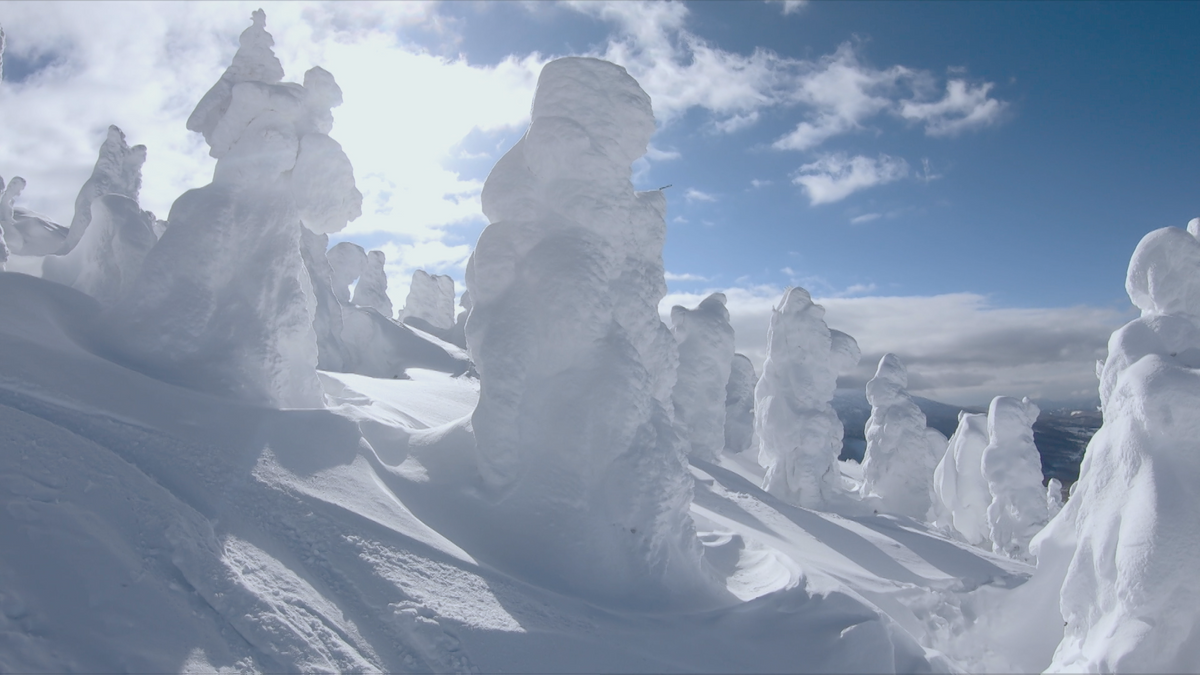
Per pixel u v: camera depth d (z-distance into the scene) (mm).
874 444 32062
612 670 8719
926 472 31500
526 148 12359
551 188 12297
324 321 31031
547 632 8852
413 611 8359
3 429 8453
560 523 11016
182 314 12305
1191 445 8539
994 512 24391
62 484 7961
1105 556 8867
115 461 8758
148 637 6695
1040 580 15266
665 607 10555
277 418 11289
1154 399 8656
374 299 48375
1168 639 8125
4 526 7109
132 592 7066
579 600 9883
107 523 7715
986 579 18156
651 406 11969
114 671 6250
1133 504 8656
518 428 11703
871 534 21875
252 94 13125
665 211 13438
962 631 15891
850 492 31141
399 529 9828
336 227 14086
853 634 10445
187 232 12773
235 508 8992
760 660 9766
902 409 32000
